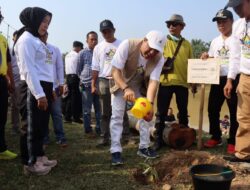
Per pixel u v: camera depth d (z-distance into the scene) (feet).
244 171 14.44
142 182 13.58
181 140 18.62
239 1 14.03
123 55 14.82
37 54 13.62
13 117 22.62
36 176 14.43
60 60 19.57
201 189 11.27
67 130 25.11
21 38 13.29
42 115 14.01
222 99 18.58
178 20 18.54
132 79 15.48
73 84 28.25
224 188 11.08
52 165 15.49
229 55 17.83
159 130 18.89
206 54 17.85
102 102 19.49
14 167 15.64
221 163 14.07
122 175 14.55
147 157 16.55
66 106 28.60
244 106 14.93
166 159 14.23
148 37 14.35
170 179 13.60
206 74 17.61
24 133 14.08
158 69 15.01
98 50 20.61
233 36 15.71
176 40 18.80
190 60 17.99
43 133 14.44
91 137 22.31
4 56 16.25
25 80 13.41
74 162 16.48
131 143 20.04
